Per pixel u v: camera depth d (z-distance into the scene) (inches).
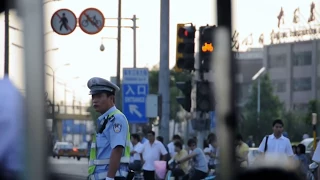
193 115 1120.2
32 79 194.9
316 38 1851.6
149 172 1311.5
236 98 224.8
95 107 491.5
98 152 487.2
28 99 195.2
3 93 208.2
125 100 1496.1
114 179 480.4
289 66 4249.5
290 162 259.1
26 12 194.5
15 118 207.5
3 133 207.6
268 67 4490.7
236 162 225.6
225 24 224.7
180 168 1248.2
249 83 4687.5
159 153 1314.0
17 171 207.5
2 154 208.2
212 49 225.9
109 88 488.7
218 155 225.1
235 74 224.7
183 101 1128.8
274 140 824.3
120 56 2361.0
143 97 1496.1
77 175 249.8
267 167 253.1
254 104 4441.4
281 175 252.1
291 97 4133.9
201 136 1204.5
